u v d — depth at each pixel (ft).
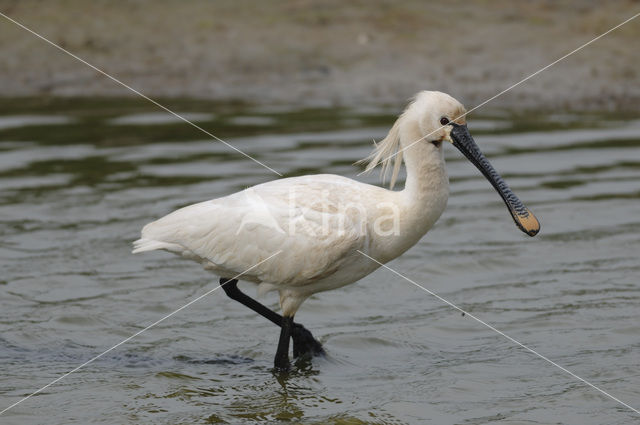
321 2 99.04
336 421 32.24
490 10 96.37
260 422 32.22
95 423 31.99
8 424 31.76
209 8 98.99
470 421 32.07
